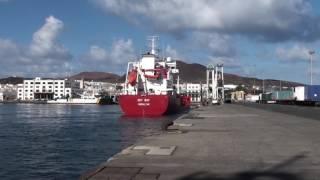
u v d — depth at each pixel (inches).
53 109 7047.2
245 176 519.5
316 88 5054.1
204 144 850.1
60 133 2257.6
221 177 513.0
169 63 4128.9
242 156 684.1
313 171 551.2
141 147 785.6
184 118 1999.3
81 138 1955.0
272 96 7303.2
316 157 677.3
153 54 3841.0
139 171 543.5
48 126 2854.3
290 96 6446.9
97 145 1647.4
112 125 2839.6
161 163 605.3
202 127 1358.3
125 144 1681.8
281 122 1689.2
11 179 958.4
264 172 544.4
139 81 3801.7
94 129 2527.1
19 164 1159.6
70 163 1175.6
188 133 1122.7
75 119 3774.6
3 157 1311.5
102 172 534.3
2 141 1834.4
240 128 1321.4
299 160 644.7
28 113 5319.9
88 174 525.7
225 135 1064.2
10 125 2999.5
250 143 877.2
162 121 3105.3
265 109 3607.3
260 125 1485.0
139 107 3659.0
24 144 1705.2
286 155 698.8
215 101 6914.4
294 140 946.1
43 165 1142.3
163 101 3607.3
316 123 1621.6
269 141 922.7
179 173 535.2
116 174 522.0
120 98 3705.7
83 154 1373.0
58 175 996.6
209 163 610.9
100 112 5477.4
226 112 2925.7
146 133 2207.2
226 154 705.6
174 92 4229.8
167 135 1058.1
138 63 3801.7
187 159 645.9
